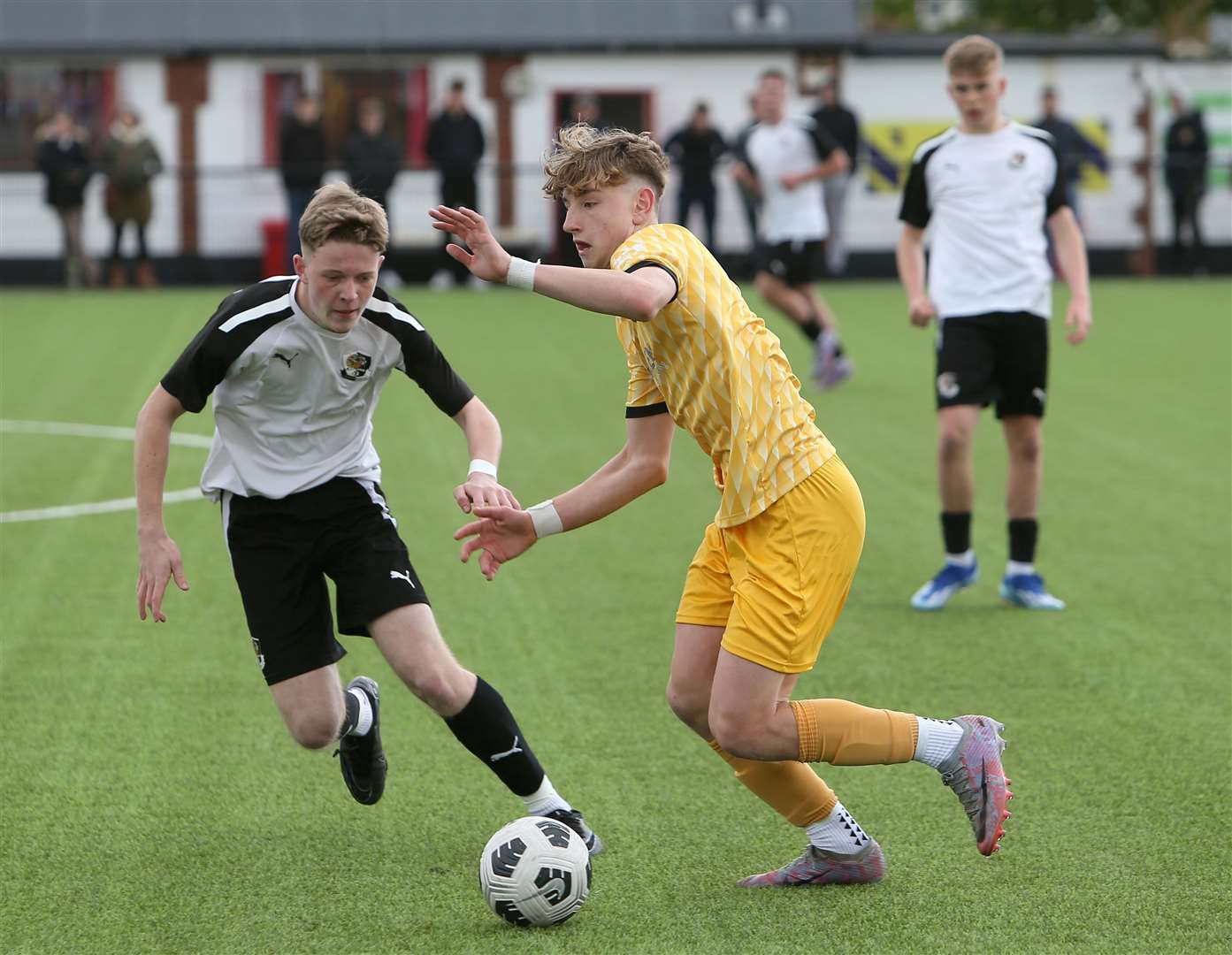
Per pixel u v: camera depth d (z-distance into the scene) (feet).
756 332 39.78
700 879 42.78
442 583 75.41
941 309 70.95
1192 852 44.47
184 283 246.47
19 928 39.78
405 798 49.01
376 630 42.19
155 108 247.29
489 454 43.29
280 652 42.75
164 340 167.02
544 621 69.15
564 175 39.88
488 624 68.59
